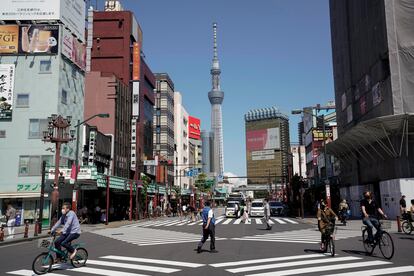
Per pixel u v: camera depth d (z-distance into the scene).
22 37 37.03
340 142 39.19
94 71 54.69
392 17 31.77
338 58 48.03
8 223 21.36
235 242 17.27
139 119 61.06
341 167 47.38
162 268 10.57
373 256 11.95
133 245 17.05
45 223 33.72
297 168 101.56
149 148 69.06
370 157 36.84
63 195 36.00
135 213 45.62
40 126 35.81
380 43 33.47
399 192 28.78
